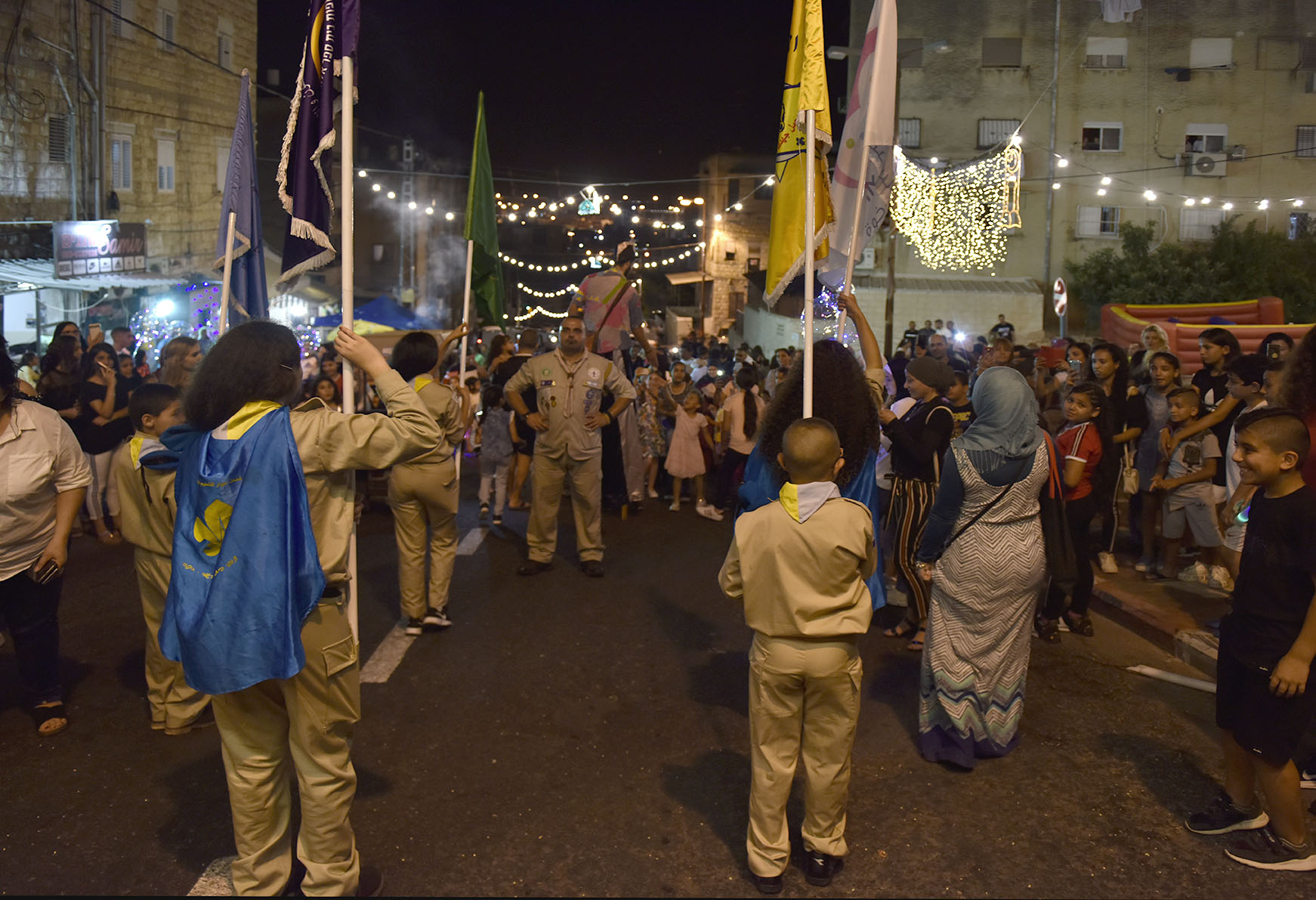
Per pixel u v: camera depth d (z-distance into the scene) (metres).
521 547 9.00
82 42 20.50
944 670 4.92
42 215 19.66
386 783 4.62
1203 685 5.80
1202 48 35.00
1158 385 8.09
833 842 3.92
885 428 6.11
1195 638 6.30
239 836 3.53
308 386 10.16
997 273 35.47
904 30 35.41
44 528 5.04
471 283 8.42
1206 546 7.46
